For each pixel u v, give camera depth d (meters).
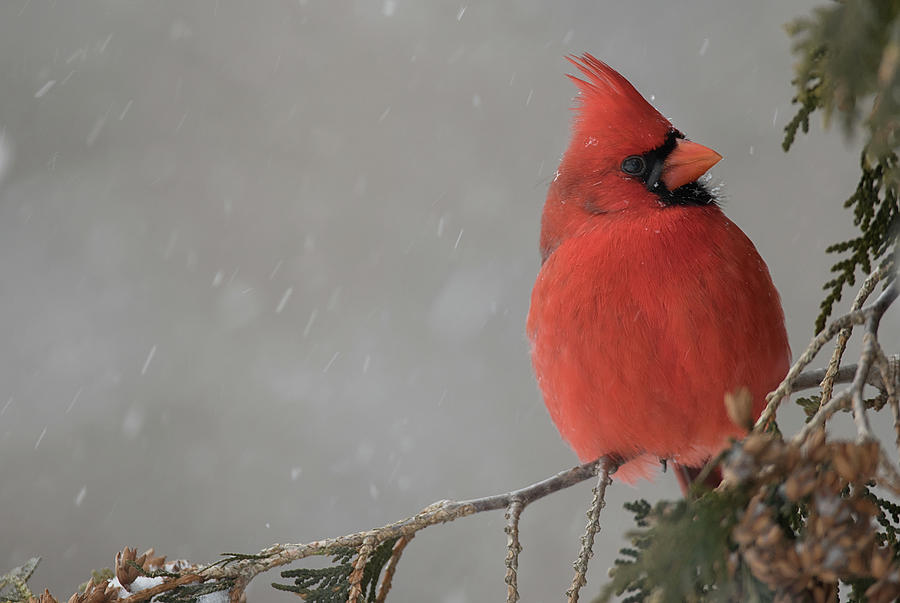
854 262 2.74
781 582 2.01
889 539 2.51
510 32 12.92
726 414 4.34
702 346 4.21
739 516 2.12
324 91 13.14
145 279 12.51
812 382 4.46
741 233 4.47
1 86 13.21
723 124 11.33
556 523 10.79
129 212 12.92
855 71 1.99
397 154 12.74
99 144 13.11
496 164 12.52
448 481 11.25
